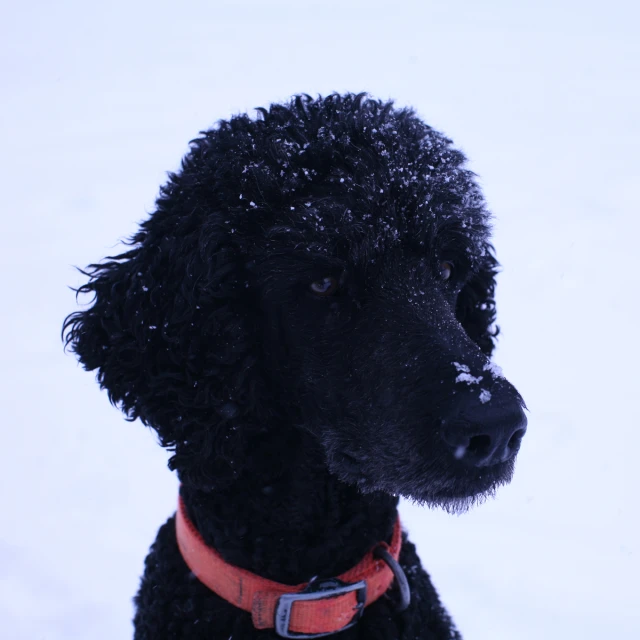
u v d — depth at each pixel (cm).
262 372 124
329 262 120
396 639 125
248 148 125
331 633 124
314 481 124
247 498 124
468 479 117
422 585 130
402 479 119
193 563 125
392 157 123
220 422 123
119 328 127
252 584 123
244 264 123
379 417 119
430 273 122
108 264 131
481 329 134
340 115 126
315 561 124
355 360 121
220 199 124
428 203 122
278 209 122
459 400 116
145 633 127
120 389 128
